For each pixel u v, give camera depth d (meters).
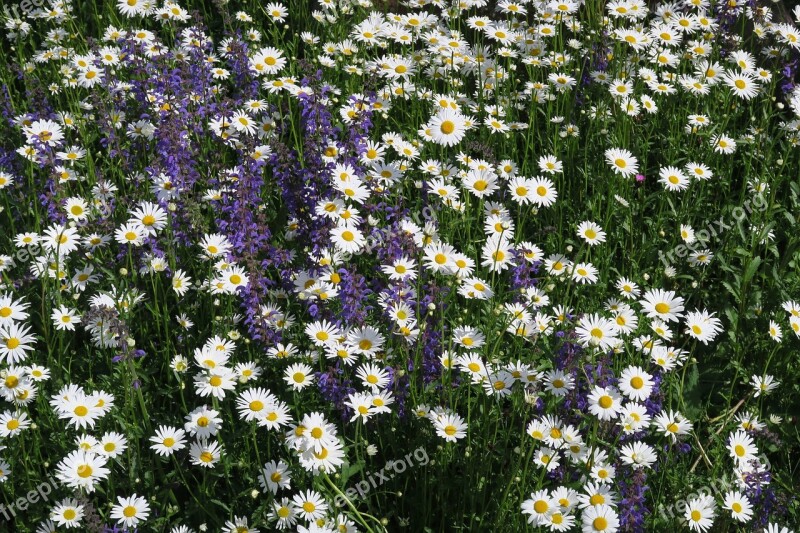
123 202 2.13
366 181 2.07
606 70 2.46
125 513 1.76
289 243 2.12
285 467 1.79
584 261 2.20
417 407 1.86
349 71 2.45
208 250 2.00
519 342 1.97
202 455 1.81
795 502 1.91
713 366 2.11
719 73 2.38
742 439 1.86
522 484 1.76
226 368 1.86
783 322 2.12
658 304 1.92
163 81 2.25
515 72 2.59
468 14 2.68
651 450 1.79
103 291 2.01
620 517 1.75
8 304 1.89
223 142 2.23
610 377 1.84
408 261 1.93
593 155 2.37
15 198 2.18
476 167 2.12
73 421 1.81
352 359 1.87
